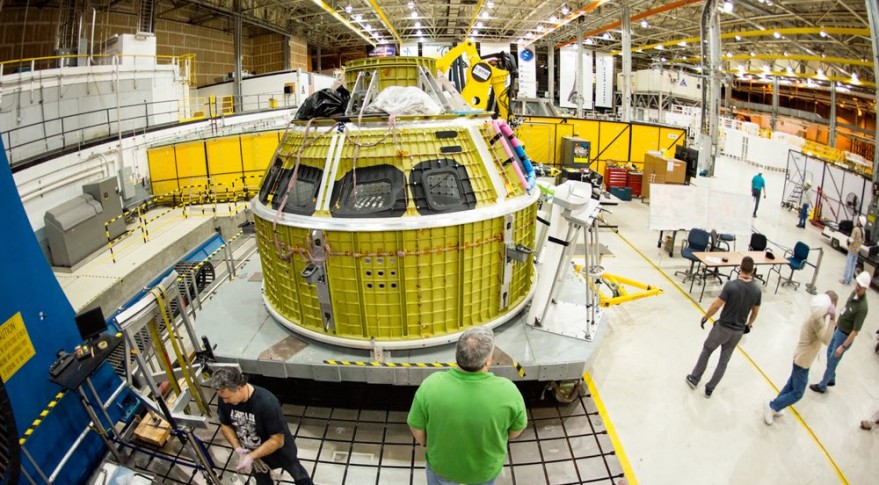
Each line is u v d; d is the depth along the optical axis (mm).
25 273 3428
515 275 5531
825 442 4770
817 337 4508
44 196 9148
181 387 5352
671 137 16094
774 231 12062
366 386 5395
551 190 6625
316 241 4453
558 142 16969
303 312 5055
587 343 5039
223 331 5305
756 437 4824
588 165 15281
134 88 13297
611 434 4824
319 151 4902
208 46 23234
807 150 23453
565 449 4566
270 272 5461
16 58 15297
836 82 31828
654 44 32969
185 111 15898
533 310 5379
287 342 5070
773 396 5461
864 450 4664
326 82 23172
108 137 11555
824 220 11844
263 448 3324
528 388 5324
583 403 5234
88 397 3898
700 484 4242
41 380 3455
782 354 6348
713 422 5031
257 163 13570
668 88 33812
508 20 23844
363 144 4680
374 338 4777
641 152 16578
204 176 13367
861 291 4996
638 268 9531
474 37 29125
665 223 9945
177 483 4164
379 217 4480
